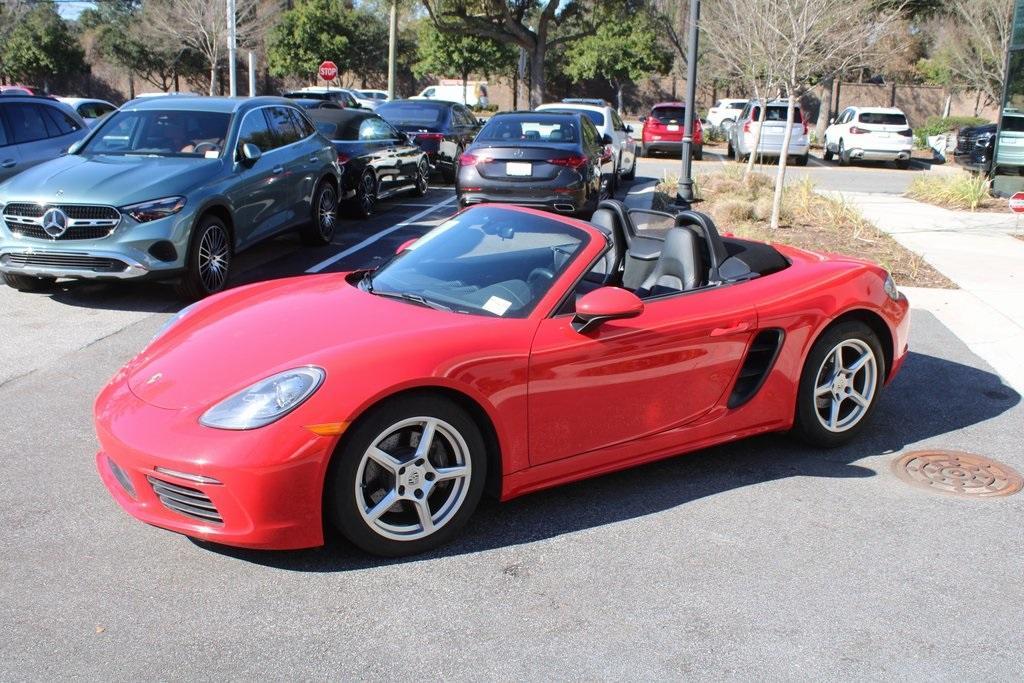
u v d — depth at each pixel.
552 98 49.81
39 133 10.78
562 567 3.54
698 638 3.09
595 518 3.97
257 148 8.55
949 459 4.76
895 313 4.95
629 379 4.00
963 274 9.50
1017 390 5.95
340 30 44.44
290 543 3.33
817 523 3.98
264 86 47.53
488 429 3.70
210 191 7.91
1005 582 3.52
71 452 4.57
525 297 3.96
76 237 7.30
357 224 12.41
